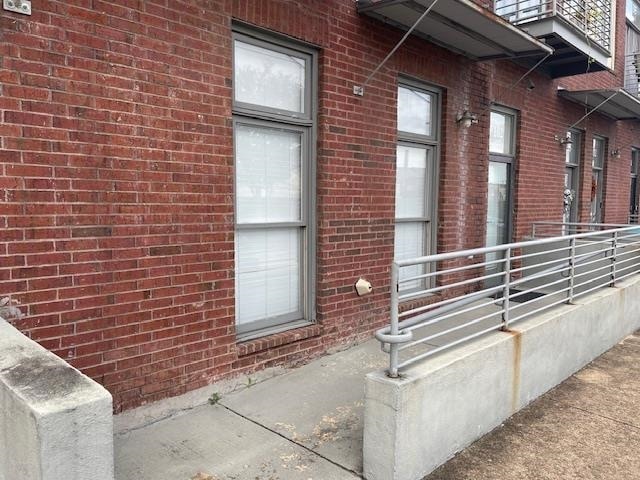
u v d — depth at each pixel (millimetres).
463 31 5102
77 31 2951
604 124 10086
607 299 5328
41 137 2850
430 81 5531
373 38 4824
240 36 3904
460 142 6043
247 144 4094
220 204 3701
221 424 3412
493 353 3500
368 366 4406
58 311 2961
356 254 4836
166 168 3387
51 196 2902
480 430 3445
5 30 2701
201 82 3537
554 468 3113
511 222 7438
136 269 3281
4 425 1923
